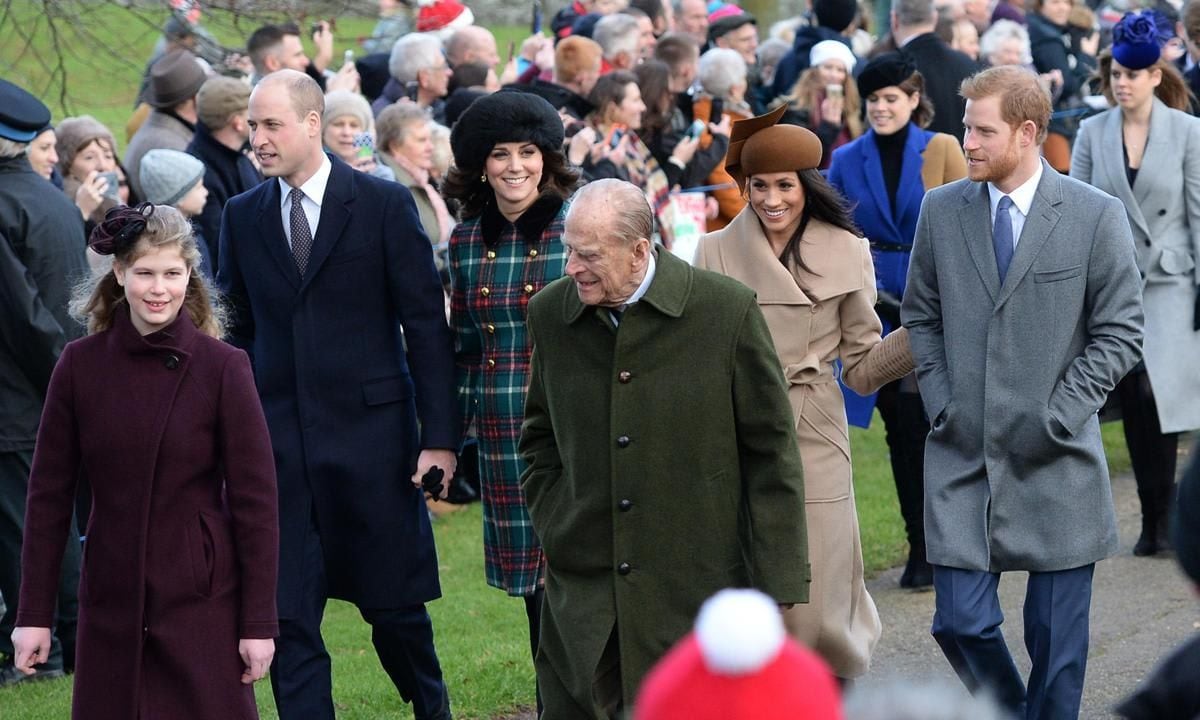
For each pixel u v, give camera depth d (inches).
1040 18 925.2
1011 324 383.9
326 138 612.1
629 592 327.9
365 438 406.3
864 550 609.3
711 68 746.2
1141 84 585.9
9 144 483.5
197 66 636.1
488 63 787.4
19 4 716.0
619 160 677.3
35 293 480.1
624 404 326.6
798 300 391.2
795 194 394.6
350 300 406.6
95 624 336.8
